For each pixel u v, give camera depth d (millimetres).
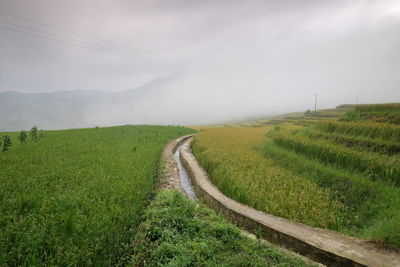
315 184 9109
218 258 4062
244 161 12203
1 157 10227
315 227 5832
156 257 4078
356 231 6375
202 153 14812
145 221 5586
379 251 4414
